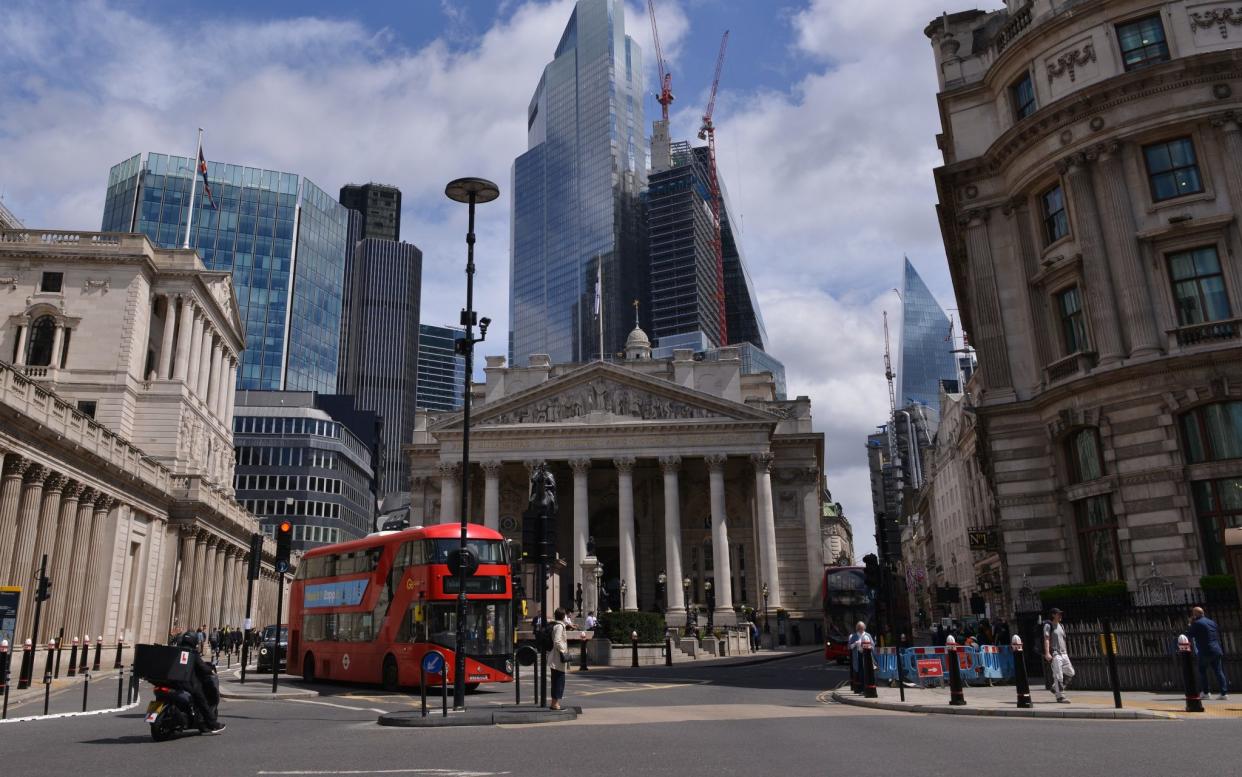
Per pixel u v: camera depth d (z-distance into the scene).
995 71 37.84
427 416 94.19
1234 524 28.61
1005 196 37.09
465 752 14.46
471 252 24.84
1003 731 16.48
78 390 66.00
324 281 194.12
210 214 175.25
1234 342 29.19
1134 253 31.70
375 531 44.19
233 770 12.69
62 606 45.75
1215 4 32.16
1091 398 32.09
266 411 138.88
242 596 82.19
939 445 130.88
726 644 56.62
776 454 88.69
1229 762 11.84
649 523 87.94
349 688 32.81
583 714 21.22
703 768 12.31
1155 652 23.73
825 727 17.78
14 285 67.44
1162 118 31.67
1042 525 33.81
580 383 81.94
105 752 15.08
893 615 30.02
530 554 23.23
